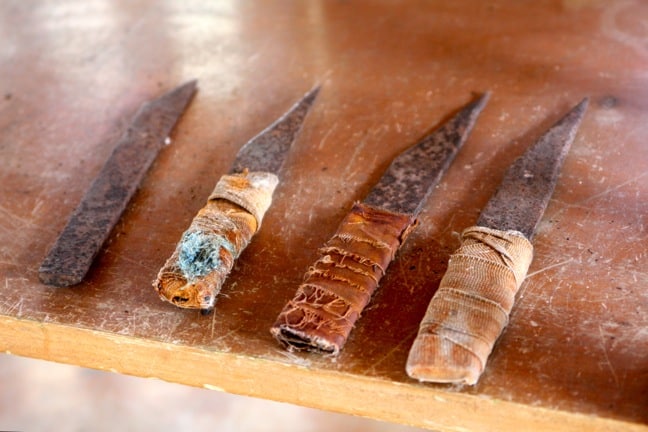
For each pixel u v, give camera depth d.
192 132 0.74
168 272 0.61
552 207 0.66
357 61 0.79
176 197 0.69
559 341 0.59
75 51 0.83
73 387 0.87
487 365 0.58
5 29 0.87
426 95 0.75
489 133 0.71
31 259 0.66
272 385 0.61
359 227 0.63
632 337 0.59
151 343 0.61
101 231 0.66
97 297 0.64
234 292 0.63
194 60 0.81
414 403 0.59
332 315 0.59
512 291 0.60
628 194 0.66
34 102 0.79
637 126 0.71
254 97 0.77
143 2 0.88
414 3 0.84
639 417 0.56
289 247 0.65
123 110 0.77
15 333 0.64
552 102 0.73
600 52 0.77
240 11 0.86
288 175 0.70
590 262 0.63
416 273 0.63
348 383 0.59
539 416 0.57
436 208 0.67
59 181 0.72
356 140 0.72
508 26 0.80
